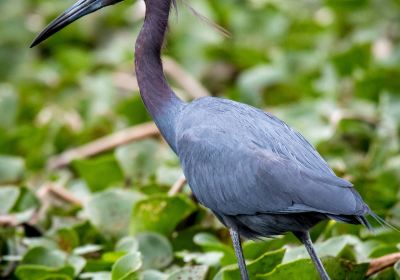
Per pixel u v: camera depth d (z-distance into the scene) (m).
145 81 10.22
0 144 14.64
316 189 8.67
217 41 17.08
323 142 13.13
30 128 14.60
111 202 11.34
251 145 9.12
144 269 10.48
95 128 15.14
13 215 11.21
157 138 14.16
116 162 12.62
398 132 13.65
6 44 18.50
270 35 17.55
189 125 9.60
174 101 10.14
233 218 9.43
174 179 12.33
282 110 14.28
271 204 8.90
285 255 9.76
